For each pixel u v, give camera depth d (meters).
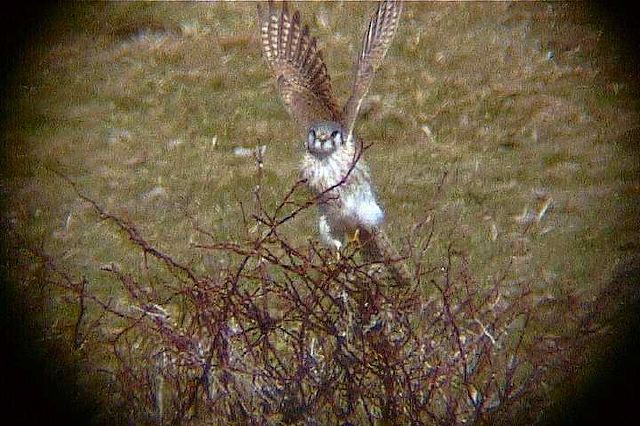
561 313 11.08
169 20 20.88
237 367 8.75
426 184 14.73
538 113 16.98
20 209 14.80
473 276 11.77
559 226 13.76
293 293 9.34
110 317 11.59
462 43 19.31
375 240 10.74
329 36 19.53
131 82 18.83
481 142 16.08
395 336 8.82
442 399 8.73
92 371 10.56
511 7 20.42
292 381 8.51
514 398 8.82
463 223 13.58
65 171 16.06
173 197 14.86
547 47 19.17
